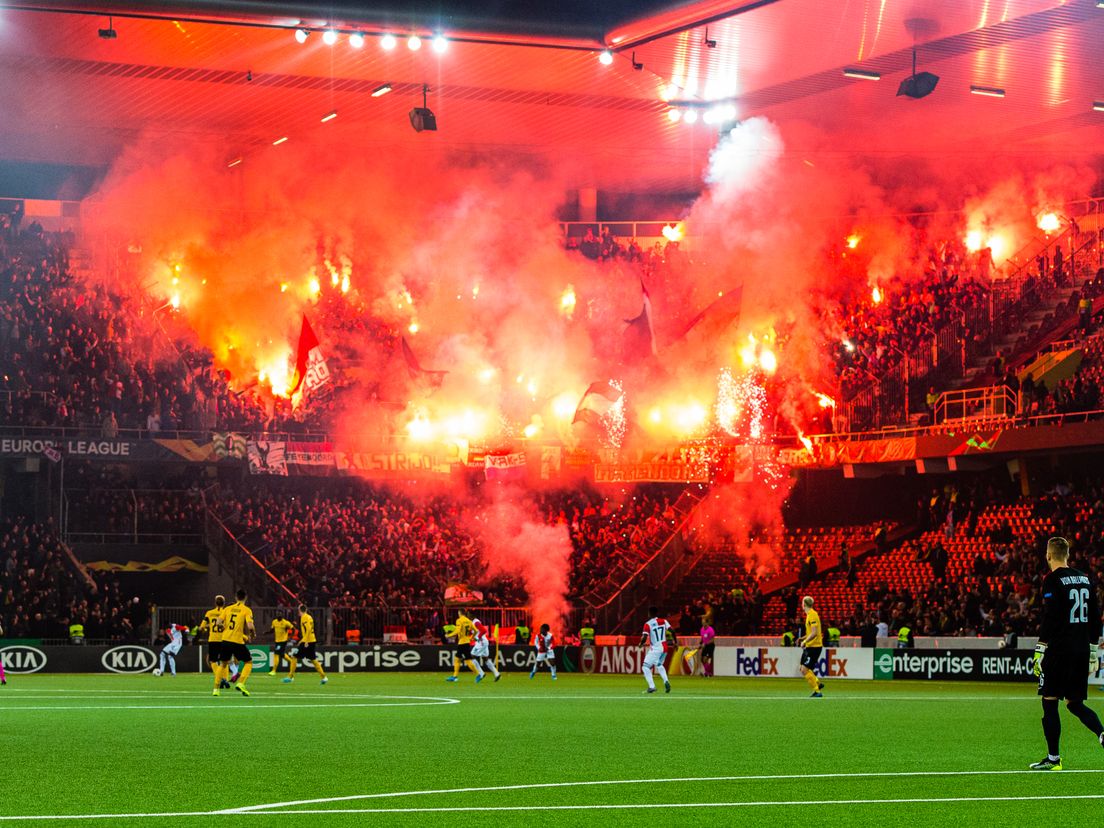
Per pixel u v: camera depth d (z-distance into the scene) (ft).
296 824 29.25
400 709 72.43
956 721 64.85
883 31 134.51
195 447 155.74
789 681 124.98
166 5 128.47
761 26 133.69
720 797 33.88
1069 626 39.91
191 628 141.28
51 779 37.70
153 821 29.55
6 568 146.92
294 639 141.49
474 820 29.89
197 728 56.95
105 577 151.84
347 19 132.16
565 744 50.06
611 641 152.46
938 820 30.01
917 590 149.59
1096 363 150.61
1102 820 30.09
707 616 148.36
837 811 31.35
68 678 120.88
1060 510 143.64
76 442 150.92
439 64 150.30
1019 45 137.69
